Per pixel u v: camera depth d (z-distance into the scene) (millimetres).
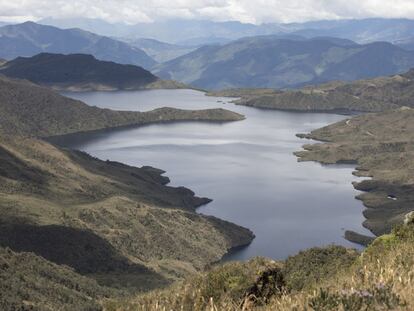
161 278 122875
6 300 66875
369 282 15203
